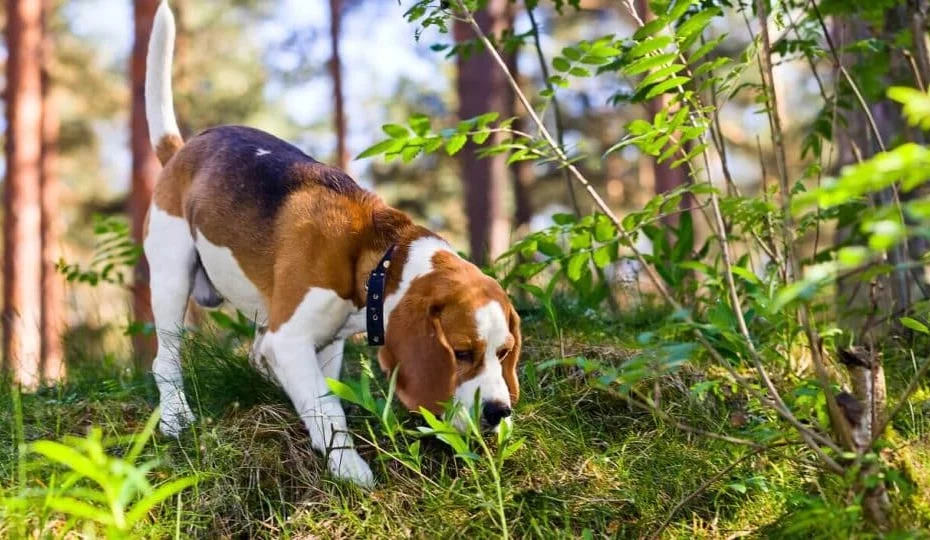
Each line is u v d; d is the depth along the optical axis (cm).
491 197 1178
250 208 379
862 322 460
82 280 618
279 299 359
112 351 555
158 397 412
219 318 484
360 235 357
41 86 1330
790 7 466
